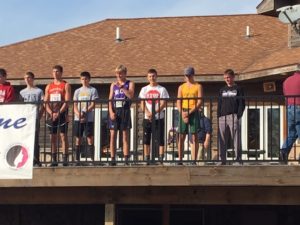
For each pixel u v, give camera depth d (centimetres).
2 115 1130
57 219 1639
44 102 1134
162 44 1922
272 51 1786
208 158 1156
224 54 1814
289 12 1568
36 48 1992
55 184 1115
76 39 2033
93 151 1160
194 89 1133
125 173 1097
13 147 1120
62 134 1169
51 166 1133
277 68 1548
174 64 1772
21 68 1841
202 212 1578
